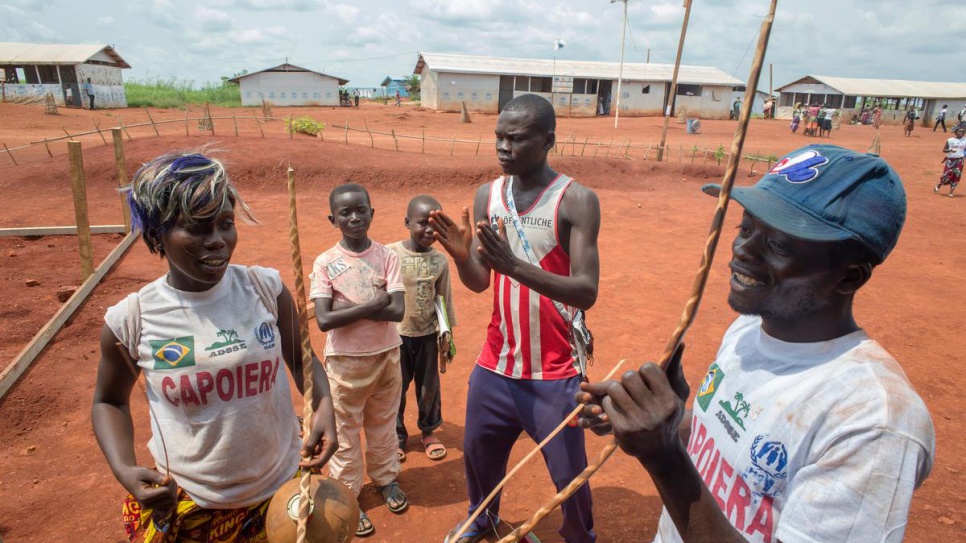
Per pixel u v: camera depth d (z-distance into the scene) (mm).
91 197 13742
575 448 2988
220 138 17547
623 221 13336
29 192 14055
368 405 3873
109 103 42031
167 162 1982
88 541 3635
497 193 3090
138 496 2027
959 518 3887
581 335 2920
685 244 11391
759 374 1537
